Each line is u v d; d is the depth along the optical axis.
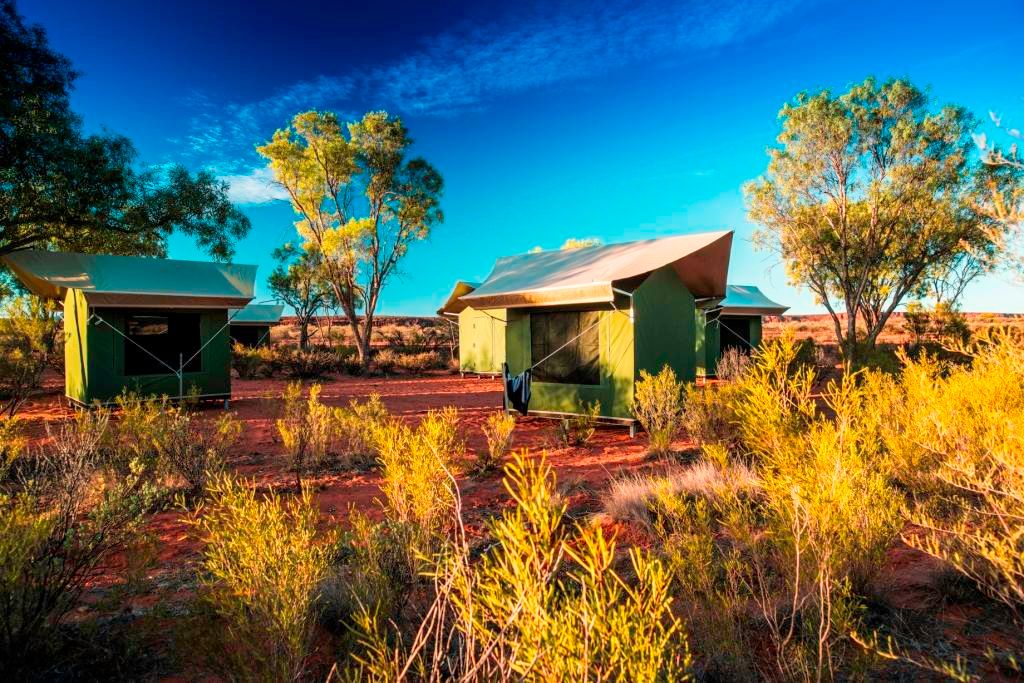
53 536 3.35
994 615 2.81
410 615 2.98
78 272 12.05
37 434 9.02
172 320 12.58
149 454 6.10
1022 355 3.58
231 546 2.71
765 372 3.47
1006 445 2.81
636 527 4.39
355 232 25.66
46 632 2.70
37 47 13.42
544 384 10.91
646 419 8.75
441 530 3.88
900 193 16.12
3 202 13.70
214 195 16.92
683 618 2.72
